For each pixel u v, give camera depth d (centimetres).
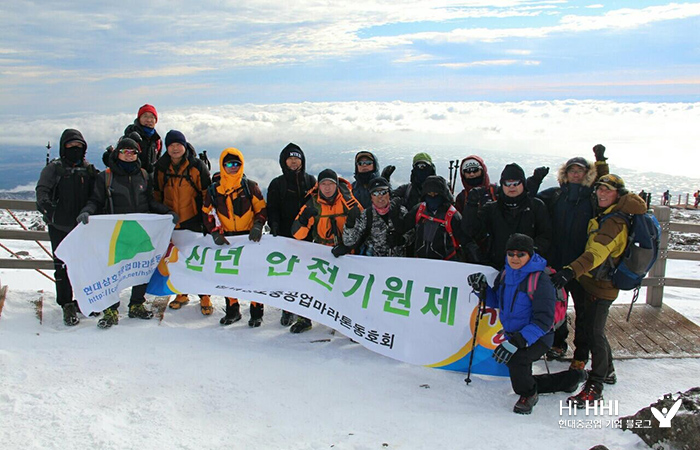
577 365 453
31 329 516
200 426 359
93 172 534
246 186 538
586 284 430
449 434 356
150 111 598
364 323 491
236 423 365
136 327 530
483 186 491
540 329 380
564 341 503
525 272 392
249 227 554
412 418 378
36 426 349
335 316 501
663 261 604
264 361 464
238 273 542
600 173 467
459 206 522
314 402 399
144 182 544
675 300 786
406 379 447
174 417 368
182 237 573
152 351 473
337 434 354
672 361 489
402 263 492
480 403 416
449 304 471
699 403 339
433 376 455
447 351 464
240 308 607
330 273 517
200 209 577
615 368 478
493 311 455
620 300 770
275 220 545
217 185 539
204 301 584
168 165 557
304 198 550
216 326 555
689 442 319
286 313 560
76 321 535
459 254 497
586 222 442
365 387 429
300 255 532
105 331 516
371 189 482
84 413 366
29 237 624
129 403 383
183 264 562
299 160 541
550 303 384
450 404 410
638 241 404
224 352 479
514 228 442
